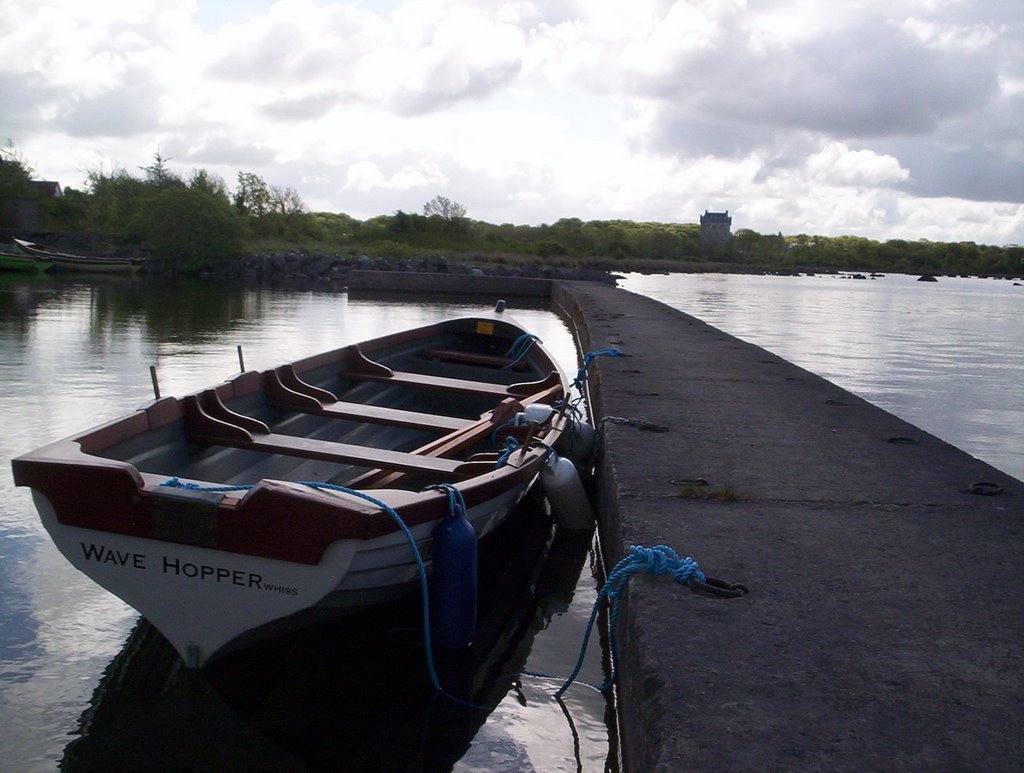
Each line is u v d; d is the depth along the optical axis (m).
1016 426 10.90
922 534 4.07
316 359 7.24
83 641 4.11
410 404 8.33
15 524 5.52
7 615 4.33
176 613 3.68
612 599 3.81
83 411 8.94
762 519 4.27
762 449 5.81
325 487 3.64
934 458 5.63
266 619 3.61
